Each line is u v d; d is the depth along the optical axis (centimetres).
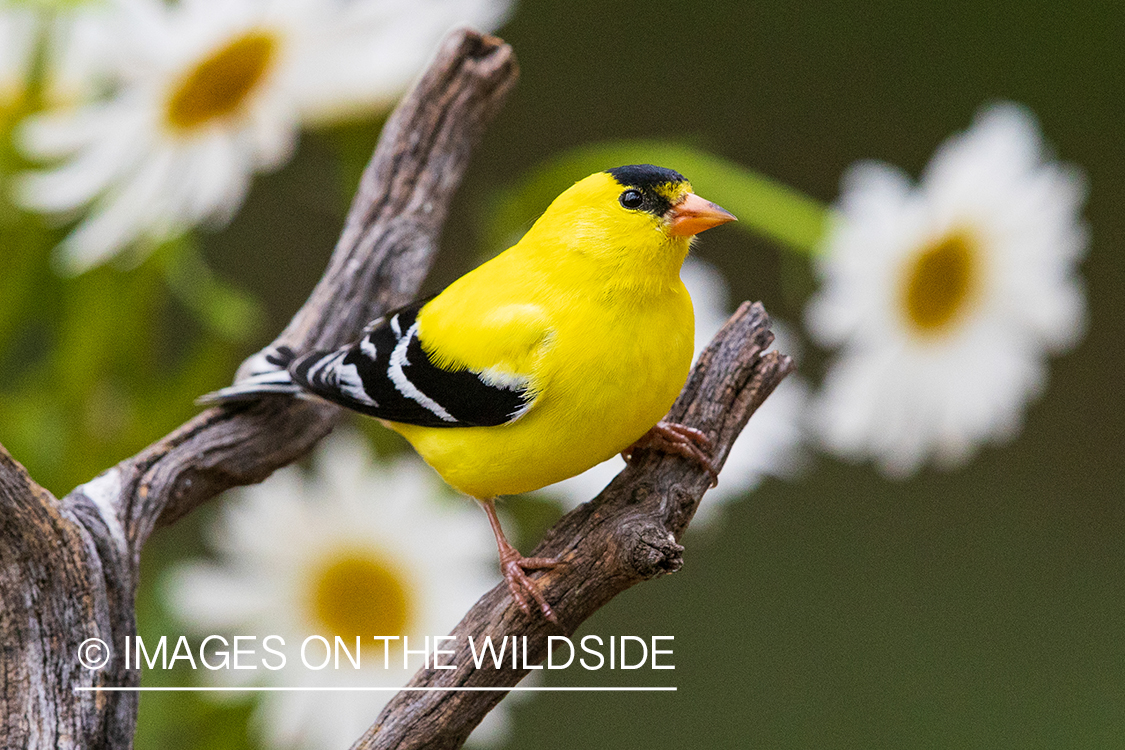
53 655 380
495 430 383
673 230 382
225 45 386
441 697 381
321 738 386
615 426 383
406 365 384
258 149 386
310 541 386
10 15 387
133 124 386
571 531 381
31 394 389
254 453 385
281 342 387
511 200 389
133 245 388
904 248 390
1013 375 392
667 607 416
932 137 497
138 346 389
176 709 387
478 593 387
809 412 393
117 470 384
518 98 490
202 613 386
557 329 382
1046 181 391
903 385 391
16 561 380
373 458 388
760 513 461
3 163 388
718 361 383
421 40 388
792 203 389
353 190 390
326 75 387
